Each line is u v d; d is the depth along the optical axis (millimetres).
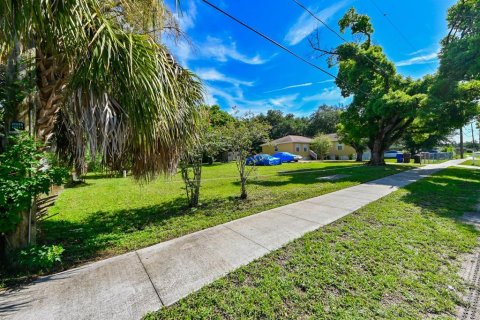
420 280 2219
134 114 2498
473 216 4160
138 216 4891
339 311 1807
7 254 2432
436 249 2855
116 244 3252
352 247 2932
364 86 15008
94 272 2451
